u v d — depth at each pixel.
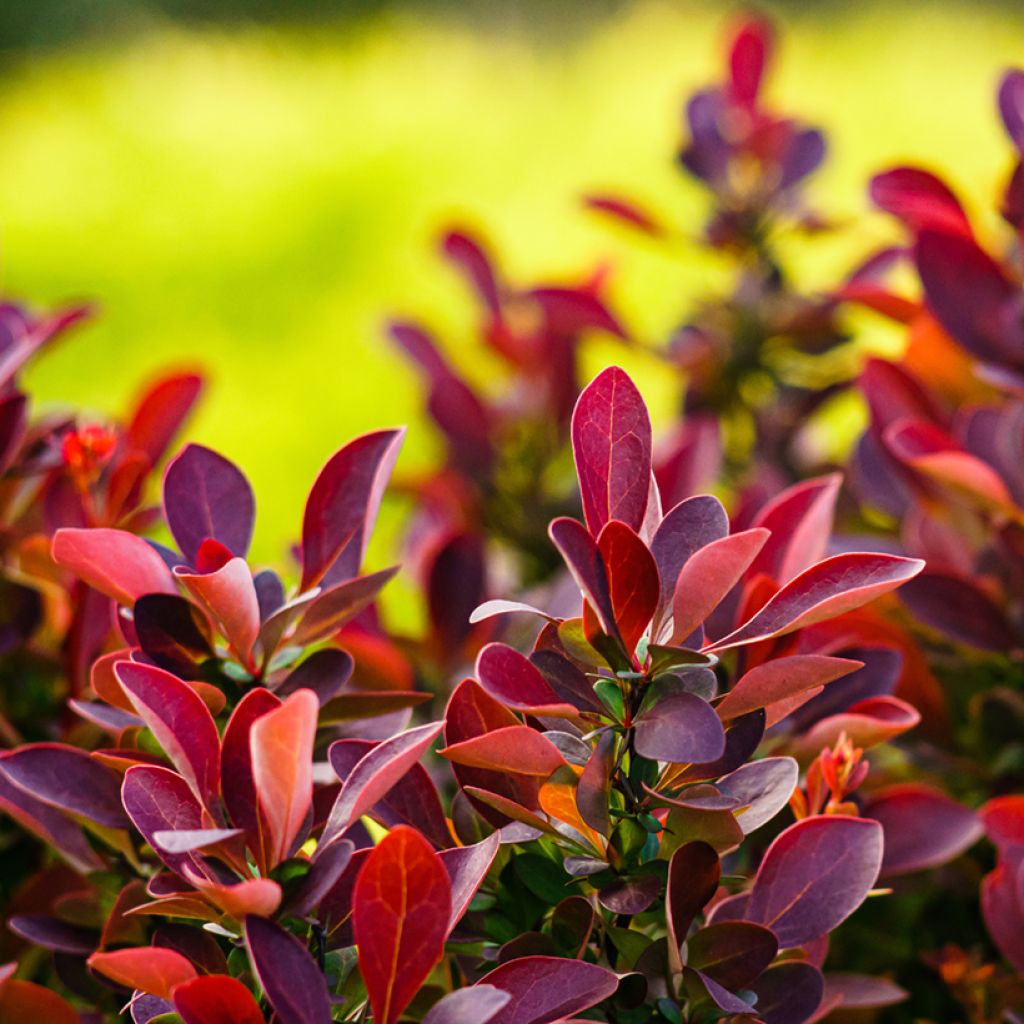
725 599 0.68
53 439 0.73
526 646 0.77
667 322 1.16
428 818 0.64
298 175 3.15
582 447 0.62
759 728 0.63
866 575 0.61
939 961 0.72
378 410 2.19
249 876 0.62
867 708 0.67
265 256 2.79
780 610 0.62
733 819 0.62
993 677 0.76
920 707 0.73
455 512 1.00
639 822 0.62
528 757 0.61
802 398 0.99
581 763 0.62
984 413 0.74
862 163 2.76
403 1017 0.65
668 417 1.32
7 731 0.70
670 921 0.61
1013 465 0.73
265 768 0.60
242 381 2.32
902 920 0.74
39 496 0.74
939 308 0.74
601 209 1.00
